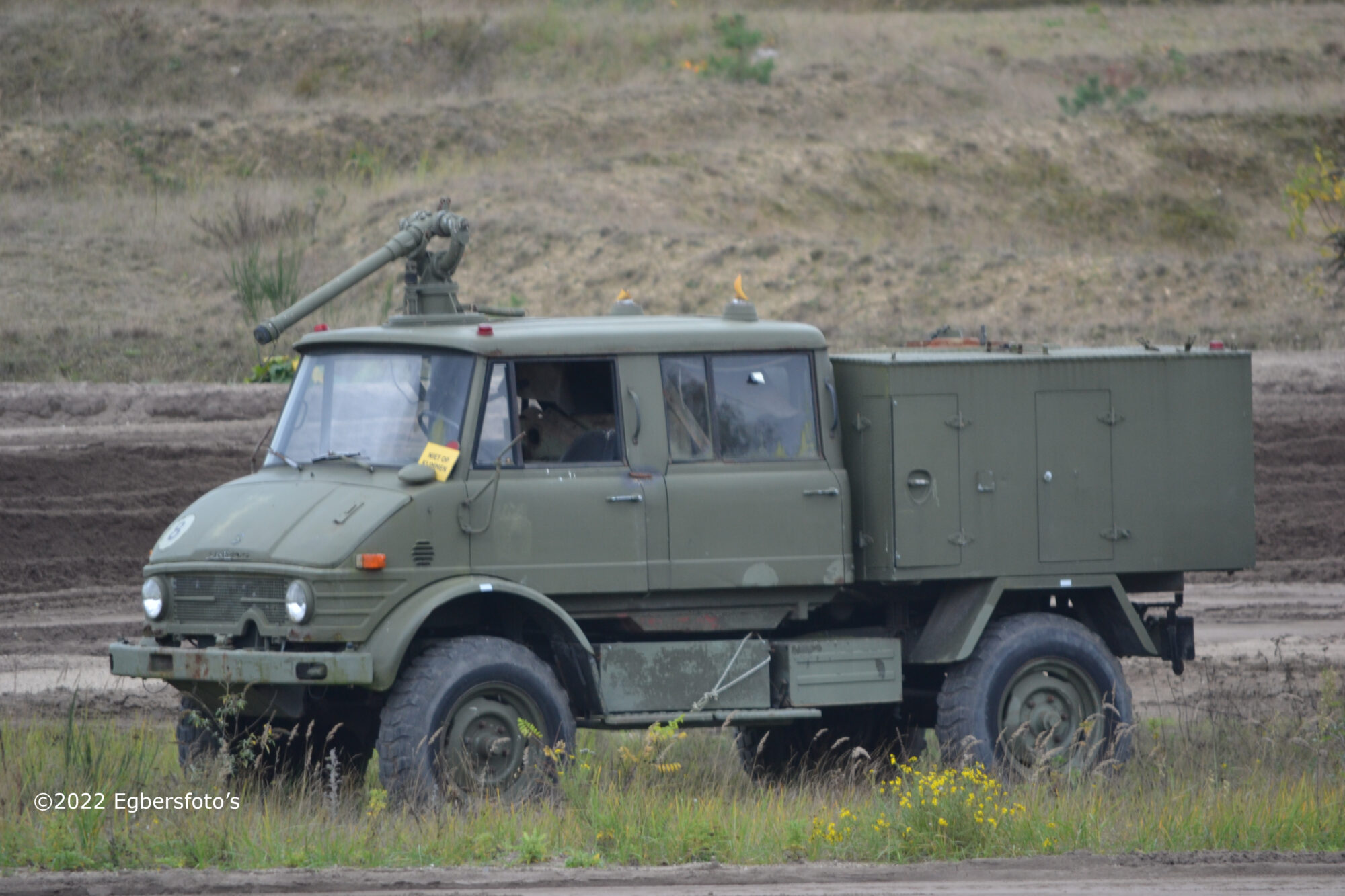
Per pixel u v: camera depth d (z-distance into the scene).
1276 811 31.66
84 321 98.00
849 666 35.06
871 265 117.50
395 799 30.64
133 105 142.88
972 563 35.44
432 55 155.88
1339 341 104.88
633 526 33.25
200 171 131.38
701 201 128.62
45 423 80.50
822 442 35.06
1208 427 37.06
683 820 29.92
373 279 109.31
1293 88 164.88
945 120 148.88
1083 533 36.22
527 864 28.06
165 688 46.59
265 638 31.30
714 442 34.28
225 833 28.69
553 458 33.34
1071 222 134.75
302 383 34.97
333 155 135.62
